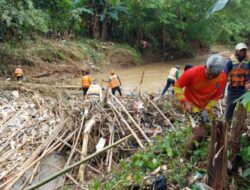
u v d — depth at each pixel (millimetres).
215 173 3797
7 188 5656
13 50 15414
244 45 5430
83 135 6957
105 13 21438
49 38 18734
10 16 13344
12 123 8234
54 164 6562
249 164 4090
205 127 4730
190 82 4445
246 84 5285
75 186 5785
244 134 4469
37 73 15422
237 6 22016
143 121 7461
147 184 4414
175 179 4332
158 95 8836
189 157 4781
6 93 10641
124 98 8773
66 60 17109
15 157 6758
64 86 12516
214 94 4539
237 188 3863
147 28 23531
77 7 20234
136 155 5422
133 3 21516
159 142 5637
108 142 6883
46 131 7828
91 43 20391
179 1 21469
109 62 19562
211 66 4117
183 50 25422
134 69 20031
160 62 23406
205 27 23781
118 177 5090
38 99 9992
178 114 7590
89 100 8430
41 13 14805
